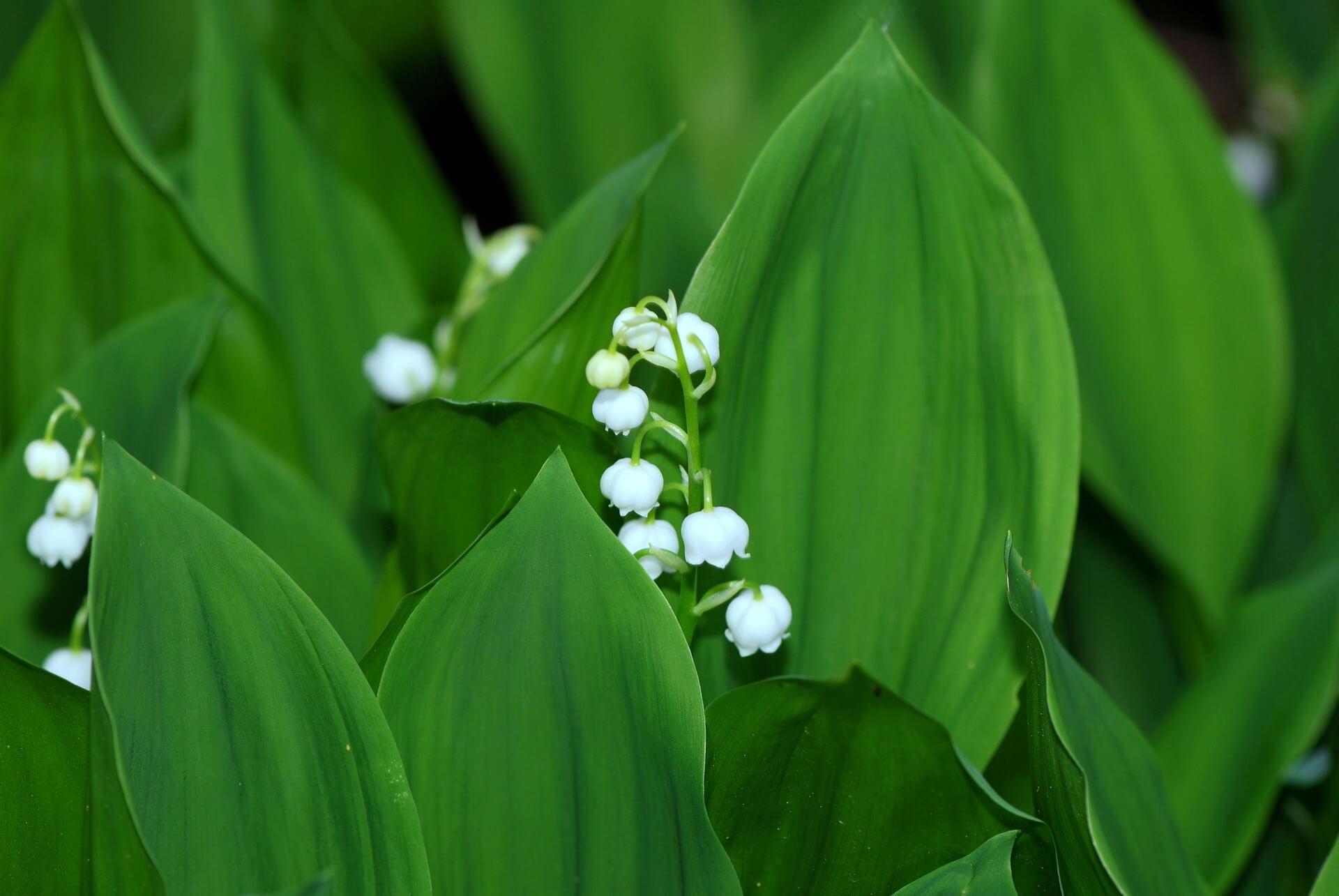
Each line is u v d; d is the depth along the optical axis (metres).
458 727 0.65
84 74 0.73
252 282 0.76
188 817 0.64
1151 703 0.78
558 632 0.65
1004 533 0.68
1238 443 0.78
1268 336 0.78
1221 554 0.78
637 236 0.69
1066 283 0.78
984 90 0.78
